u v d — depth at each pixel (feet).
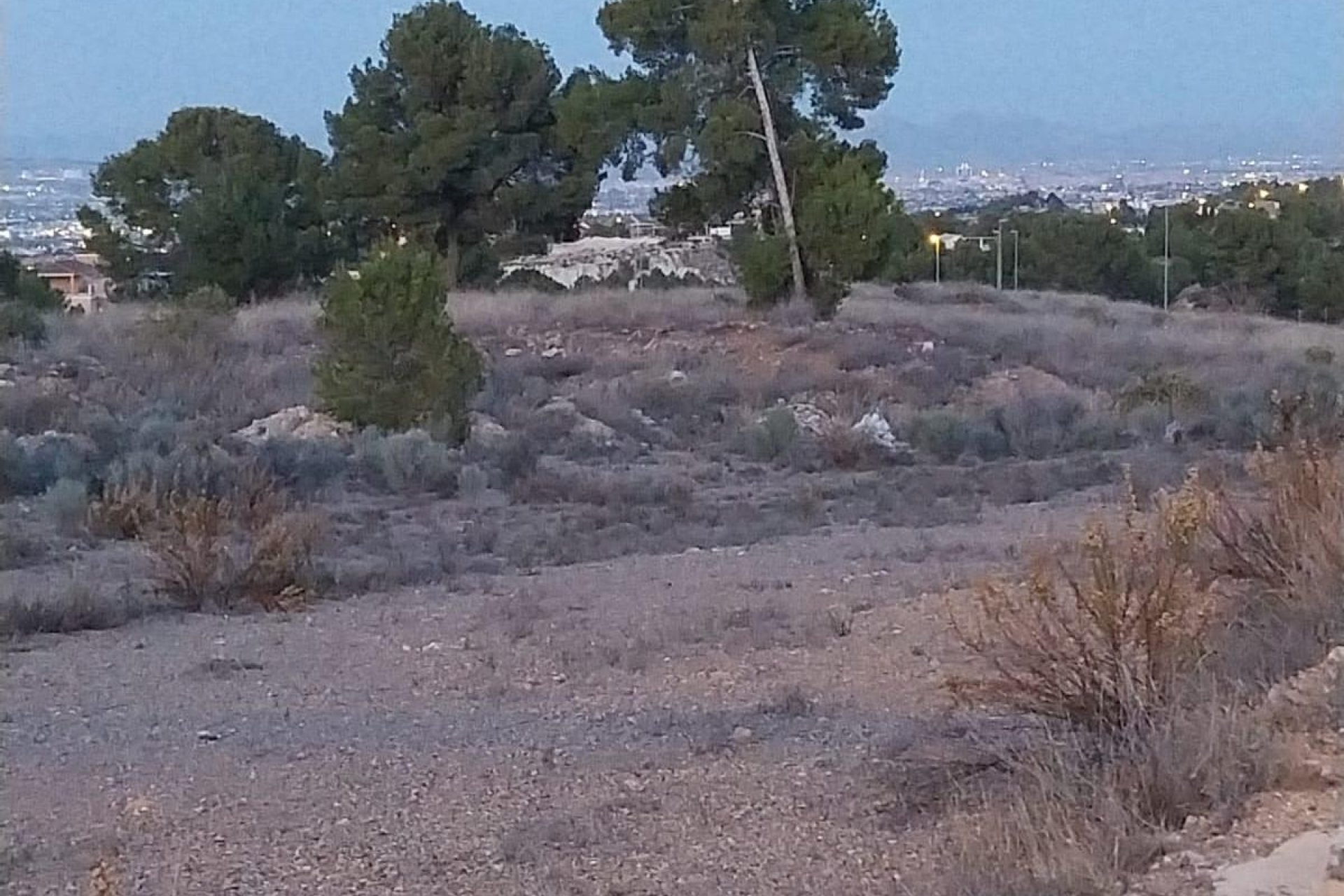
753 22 158.61
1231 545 37.42
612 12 169.27
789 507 74.59
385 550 62.90
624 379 120.78
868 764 30.76
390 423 93.25
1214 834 22.38
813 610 46.91
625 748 33.32
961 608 44.45
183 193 208.13
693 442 101.86
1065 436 100.27
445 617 48.96
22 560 59.77
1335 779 23.89
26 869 26.58
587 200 211.41
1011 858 22.31
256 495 68.49
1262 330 177.58
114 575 57.16
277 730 35.76
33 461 76.54
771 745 32.94
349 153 206.90
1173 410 106.83
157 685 40.52
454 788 30.89
